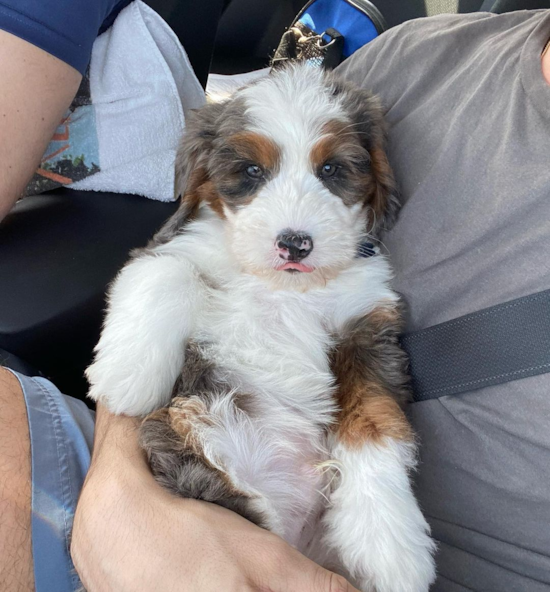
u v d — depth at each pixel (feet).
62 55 1.41
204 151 1.45
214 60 2.92
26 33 1.34
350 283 1.41
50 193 1.74
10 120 1.36
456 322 1.16
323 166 1.35
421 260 1.24
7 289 1.39
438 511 1.17
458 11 2.36
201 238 1.46
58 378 1.50
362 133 1.39
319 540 1.26
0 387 1.17
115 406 1.21
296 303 1.40
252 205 1.33
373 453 1.21
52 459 1.15
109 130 1.69
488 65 1.26
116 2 1.67
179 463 1.11
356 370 1.32
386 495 1.17
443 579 1.12
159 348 1.22
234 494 1.11
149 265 1.36
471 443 1.12
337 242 1.30
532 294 1.05
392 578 1.11
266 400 1.31
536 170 1.07
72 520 1.13
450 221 1.19
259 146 1.33
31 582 1.04
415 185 1.30
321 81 1.46
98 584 0.99
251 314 1.36
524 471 1.03
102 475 1.08
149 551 0.96
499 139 1.15
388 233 1.37
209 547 0.95
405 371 1.26
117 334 1.24
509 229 1.10
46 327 1.37
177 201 1.78
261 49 2.92
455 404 1.14
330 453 1.29
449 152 1.22
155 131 1.73
